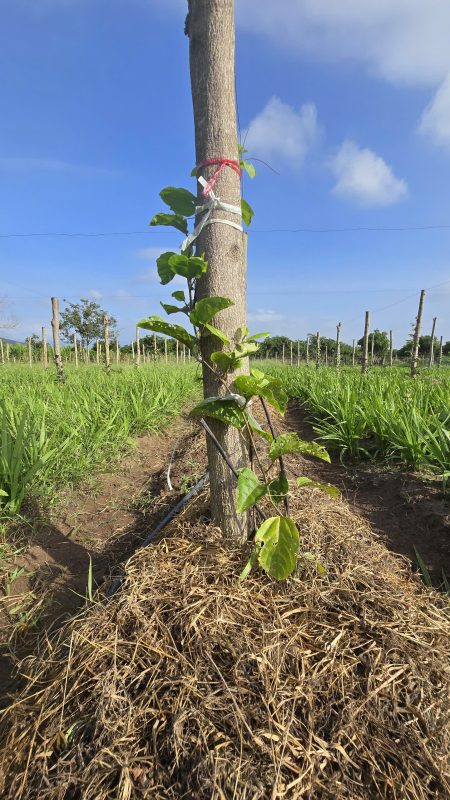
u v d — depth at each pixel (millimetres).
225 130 1823
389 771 1176
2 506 2947
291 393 9773
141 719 1279
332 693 1353
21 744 1280
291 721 1252
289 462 4355
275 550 1576
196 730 1233
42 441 3469
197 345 1854
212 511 2055
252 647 1442
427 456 3604
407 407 4457
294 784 1123
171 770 1161
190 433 5730
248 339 1842
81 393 5969
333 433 4766
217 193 1829
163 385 7484
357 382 7414
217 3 1758
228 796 1098
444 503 3092
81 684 1393
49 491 3283
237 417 1777
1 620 2119
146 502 3420
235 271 1879
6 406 4109
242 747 1185
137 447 4824
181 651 1462
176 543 2018
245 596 1653
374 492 3627
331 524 2285
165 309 1862
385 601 1722
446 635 1625
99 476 3941
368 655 1464
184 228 1867
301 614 1627
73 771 1190
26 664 1692
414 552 2637
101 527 3070
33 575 2455
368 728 1271
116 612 1620
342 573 1858
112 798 1127
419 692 1362
